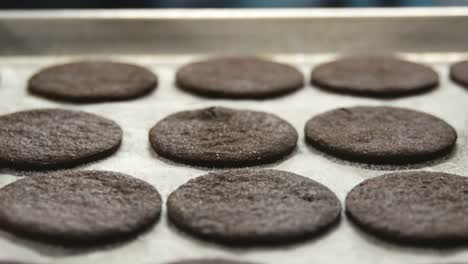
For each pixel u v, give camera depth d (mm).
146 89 535
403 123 492
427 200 415
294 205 411
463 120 505
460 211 405
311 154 469
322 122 493
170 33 592
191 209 407
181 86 544
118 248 388
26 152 455
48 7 638
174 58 595
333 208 408
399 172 441
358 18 589
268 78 551
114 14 589
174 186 438
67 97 523
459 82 547
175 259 381
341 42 596
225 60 583
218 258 375
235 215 402
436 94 539
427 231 390
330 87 542
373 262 380
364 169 454
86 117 498
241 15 589
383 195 419
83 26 587
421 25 591
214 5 641
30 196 416
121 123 500
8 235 395
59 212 403
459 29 592
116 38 591
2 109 515
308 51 600
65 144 465
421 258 382
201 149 462
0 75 562
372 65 574
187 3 643
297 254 385
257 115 501
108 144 467
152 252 386
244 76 554
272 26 591
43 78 547
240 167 455
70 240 387
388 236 391
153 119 505
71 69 563
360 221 399
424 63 587
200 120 495
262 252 386
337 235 396
